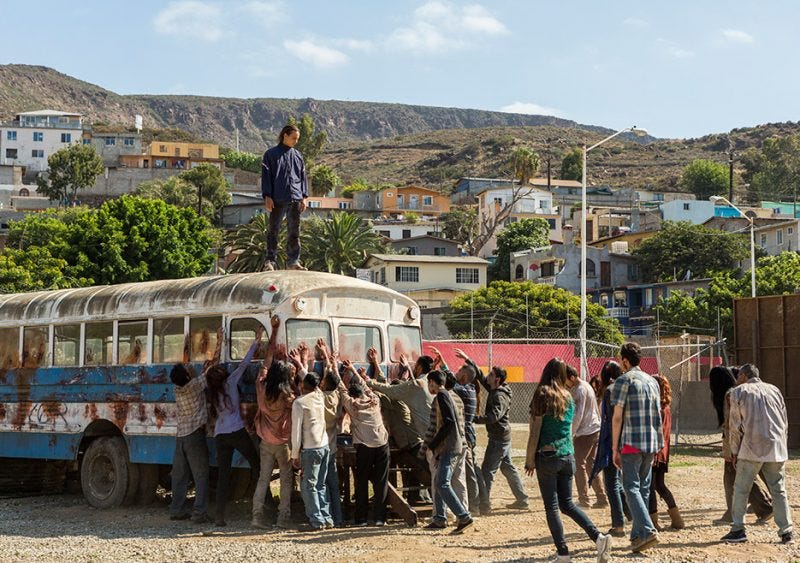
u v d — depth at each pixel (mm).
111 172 142750
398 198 130500
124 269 57656
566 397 9570
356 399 12000
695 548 10188
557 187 155375
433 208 131500
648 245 80000
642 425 9898
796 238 76375
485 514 13078
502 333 55125
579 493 13477
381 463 12016
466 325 56531
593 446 13453
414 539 10953
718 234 78875
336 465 12547
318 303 12641
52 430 14961
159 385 13555
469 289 77312
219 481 12250
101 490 14289
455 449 11320
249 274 13180
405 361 13680
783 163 176500
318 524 11625
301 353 12242
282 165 14430
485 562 9508
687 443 25141
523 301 55812
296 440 11445
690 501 14344
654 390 10070
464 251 98500
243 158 192750
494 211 112750
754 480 10898
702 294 60469
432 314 60719
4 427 15648
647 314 70562
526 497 13531
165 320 13633
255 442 12328
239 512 13242
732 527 10625
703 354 41562
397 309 13906
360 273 76125
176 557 10094
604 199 150625
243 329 12602
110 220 58531
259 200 133875
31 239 68625
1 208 119000
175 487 12750
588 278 79625
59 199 131125
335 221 76500
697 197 168875
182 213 62531
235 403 12258
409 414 12672
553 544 10562
